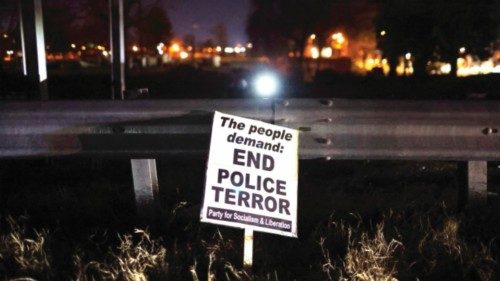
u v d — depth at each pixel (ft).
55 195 23.68
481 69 125.39
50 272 16.03
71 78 113.29
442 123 20.71
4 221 20.79
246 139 16.83
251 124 16.83
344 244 18.02
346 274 15.89
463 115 20.70
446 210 21.18
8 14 57.21
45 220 21.08
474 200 21.17
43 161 30.73
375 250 16.79
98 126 20.52
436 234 18.08
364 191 24.54
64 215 21.29
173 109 20.40
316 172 29.17
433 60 109.09
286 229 16.66
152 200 20.95
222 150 16.60
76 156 20.66
